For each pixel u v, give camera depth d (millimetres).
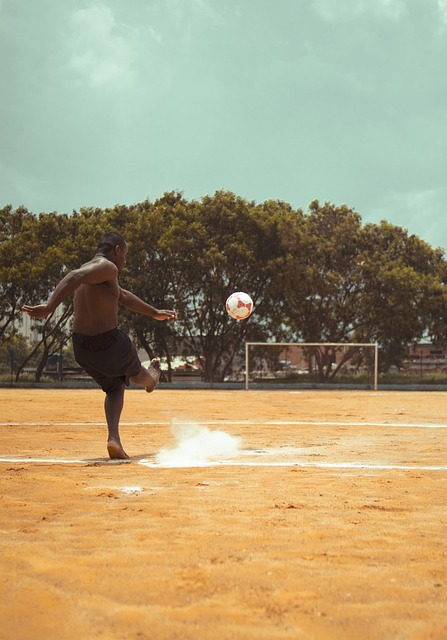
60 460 6273
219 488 4621
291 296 35969
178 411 14617
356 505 4059
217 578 2613
